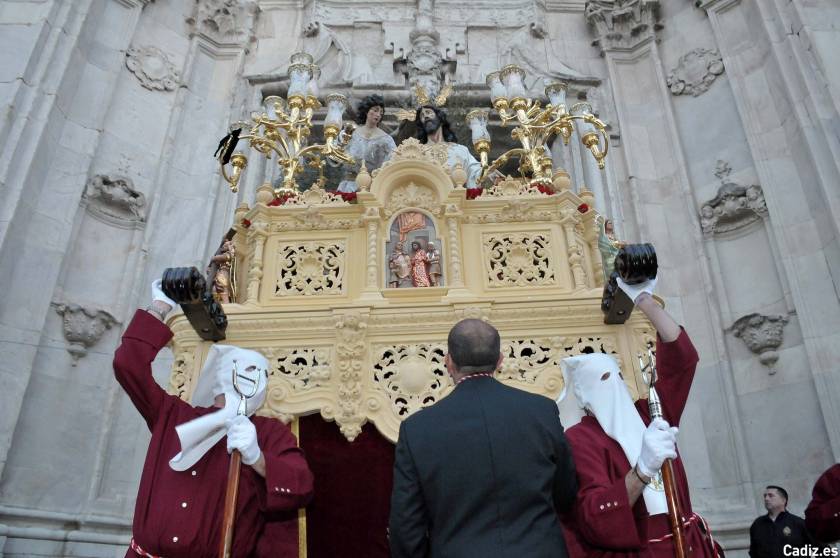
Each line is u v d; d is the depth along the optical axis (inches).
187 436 100.1
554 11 399.2
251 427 95.0
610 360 107.3
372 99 231.3
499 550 75.4
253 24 383.9
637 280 106.1
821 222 265.9
